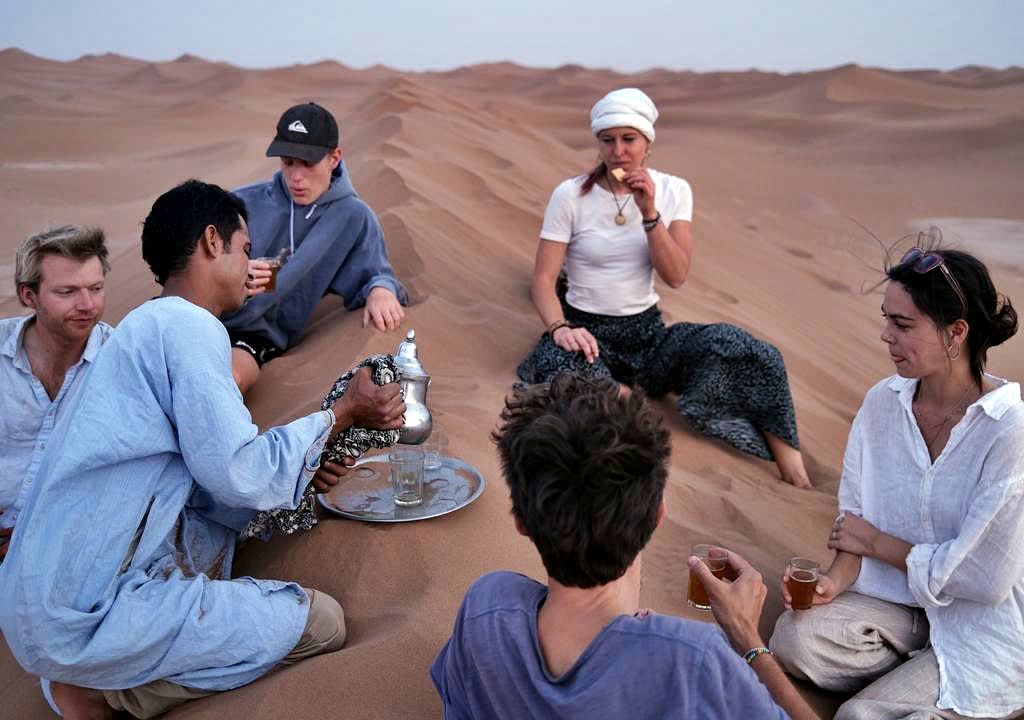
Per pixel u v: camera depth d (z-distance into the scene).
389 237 6.85
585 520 1.81
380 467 3.86
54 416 3.57
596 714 1.80
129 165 20.09
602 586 1.93
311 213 5.11
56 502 2.56
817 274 11.16
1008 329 2.94
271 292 4.69
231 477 2.66
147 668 2.64
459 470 3.83
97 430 2.60
